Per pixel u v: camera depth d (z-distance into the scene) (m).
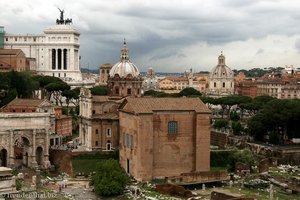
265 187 150.50
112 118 184.50
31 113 173.25
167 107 163.00
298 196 139.50
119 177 140.00
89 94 186.00
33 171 167.38
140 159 156.75
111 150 179.62
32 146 172.25
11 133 168.00
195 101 169.38
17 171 165.75
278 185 151.38
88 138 186.00
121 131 171.25
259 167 172.50
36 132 172.62
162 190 142.12
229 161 178.12
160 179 159.50
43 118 174.75
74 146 195.00
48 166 174.00
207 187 152.38
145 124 157.38
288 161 193.75
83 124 191.50
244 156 173.75
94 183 142.12
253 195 139.88
